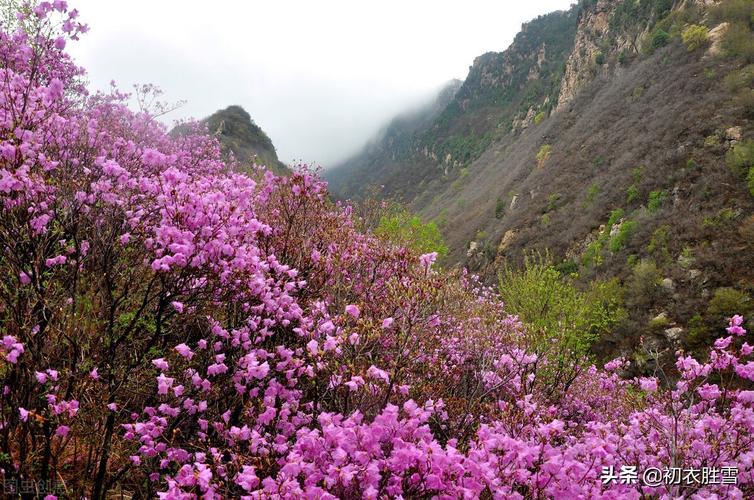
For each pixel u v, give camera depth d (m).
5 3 4.98
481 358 6.46
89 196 3.93
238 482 2.43
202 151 10.56
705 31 51.69
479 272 52.56
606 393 8.23
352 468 2.38
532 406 4.12
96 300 3.59
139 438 3.26
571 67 104.75
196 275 3.52
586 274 33.31
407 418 2.95
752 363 4.09
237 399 3.72
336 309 5.03
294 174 5.79
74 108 6.89
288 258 5.38
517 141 129.50
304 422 3.46
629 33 85.50
